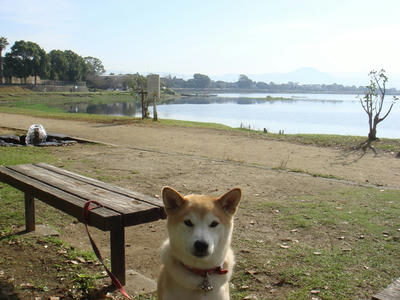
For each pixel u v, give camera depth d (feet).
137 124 48.32
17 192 16.03
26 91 208.64
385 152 29.89
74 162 23.85
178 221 6.77
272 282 9.16
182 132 41.27
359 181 20.63
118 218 7.84
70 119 53.78
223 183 19.56
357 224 13.17
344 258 10.40
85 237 12.21
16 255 10.23
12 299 8.15
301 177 21.16
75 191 9.67
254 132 42.60
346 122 81.87
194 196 7.35
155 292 8.76
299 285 8.96
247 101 208.13
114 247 8.74
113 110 104.88
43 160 23.86
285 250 11.02
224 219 6.99
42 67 229.86
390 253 10.78
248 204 15.71
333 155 28.94
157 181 19.58
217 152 29.53
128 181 19.40
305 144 34.04
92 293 8.52
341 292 8.59
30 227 11.98
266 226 13.15
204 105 153.79
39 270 9.48
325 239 11.89
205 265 6.68
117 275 8.82
